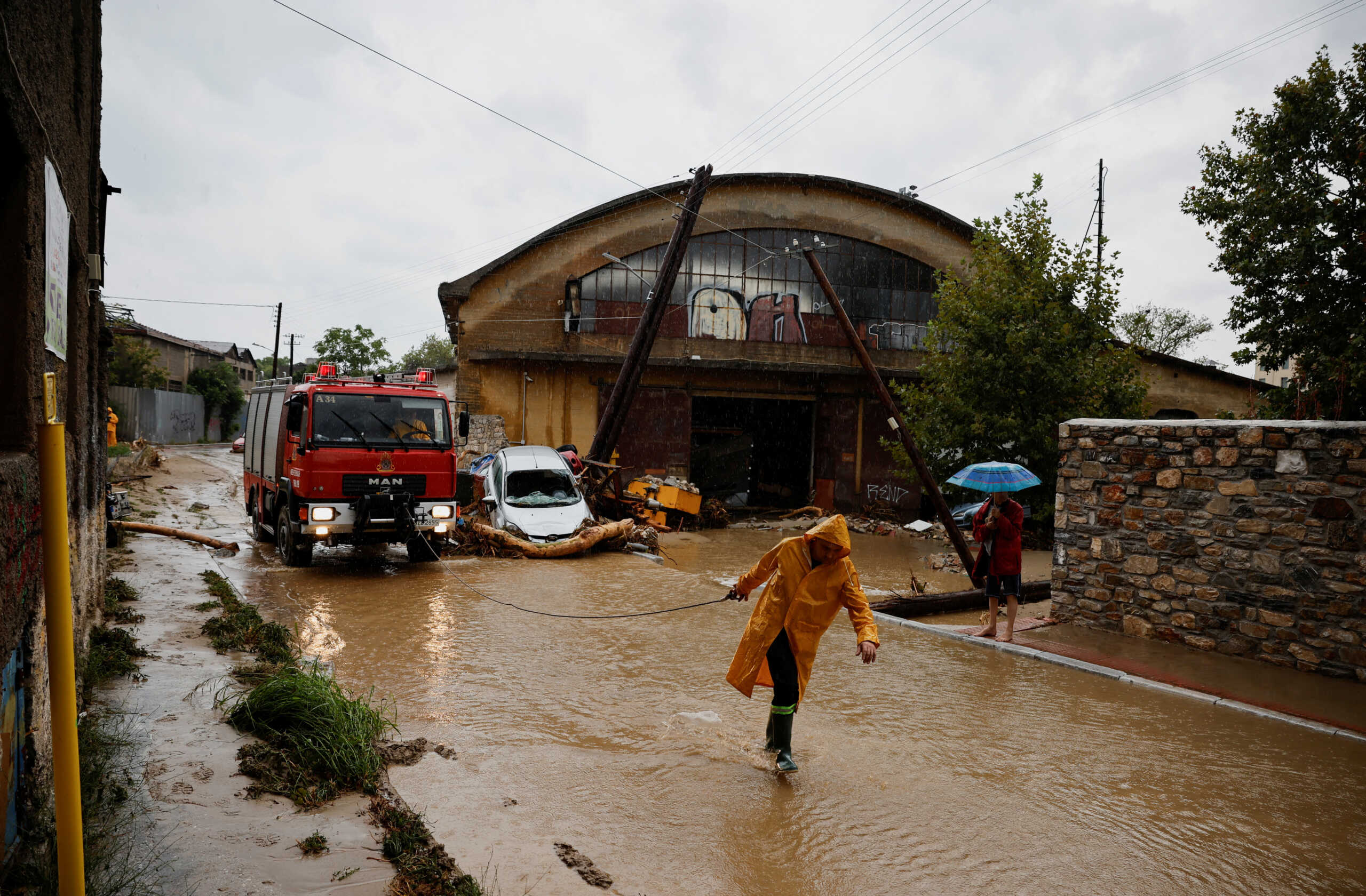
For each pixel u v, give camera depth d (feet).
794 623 16.08
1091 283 73.56
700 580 40.01
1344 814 14.92
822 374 95.25
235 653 21.76
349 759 14.47
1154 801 15.33
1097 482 30.45
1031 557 62.95
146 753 14.42
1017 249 75.15
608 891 11.41
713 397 93.56
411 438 38.04
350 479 36.68
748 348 93.30
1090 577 30.60
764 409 109.60
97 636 20.95
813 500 97.35
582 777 15.43
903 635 29.37
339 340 167.32
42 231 9.95
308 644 25.03
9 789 8.34
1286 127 43.14
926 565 59.16
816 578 16.14
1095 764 17.06
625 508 67.51
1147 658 25.82
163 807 12.41
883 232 96.73
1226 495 26.61
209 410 178.60
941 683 23.02
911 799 14.99
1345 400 39.91
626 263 90.48
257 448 47.42
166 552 39.37
